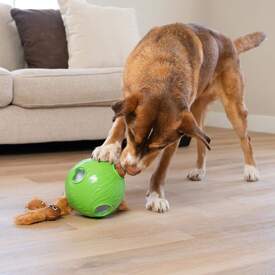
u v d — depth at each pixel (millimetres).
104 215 2039
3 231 1840
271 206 2340
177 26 2299
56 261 1568
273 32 5199
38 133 3461
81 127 3619
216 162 3496
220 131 5379
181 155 3760
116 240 1790
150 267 1546
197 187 2707
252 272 1532
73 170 2061
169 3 5660
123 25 4203
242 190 2664
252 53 5473
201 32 2510
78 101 3545
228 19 5734
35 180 2729
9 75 3314
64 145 3971
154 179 2326
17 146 3766
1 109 3342
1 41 4086
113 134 2215
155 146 1845
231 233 1917
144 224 1996
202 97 2865
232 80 2832
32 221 1931
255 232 1939
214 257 1651
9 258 1579
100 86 3584
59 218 2031
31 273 1468
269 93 5316
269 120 5316
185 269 1539
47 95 3414
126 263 1571
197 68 2197
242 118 2922
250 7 5449
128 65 2160
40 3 4785
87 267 1526
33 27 4016
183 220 2072
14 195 2383
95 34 4031
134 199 2395
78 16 4047
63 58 4070
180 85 1972
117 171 2031
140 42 2246
